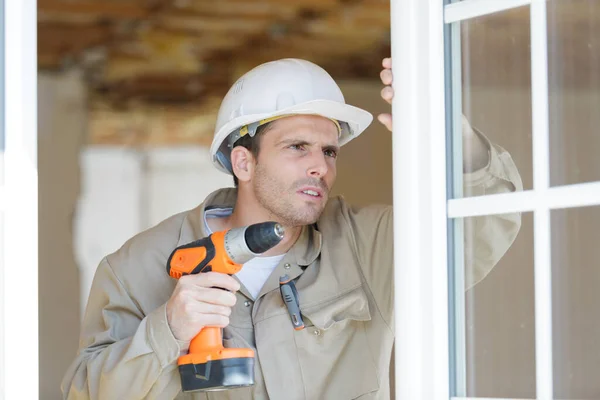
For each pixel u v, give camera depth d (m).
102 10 7.07
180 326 2.34
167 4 6.91
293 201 2.71
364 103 8.91
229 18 7.29
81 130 8.75
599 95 1.96
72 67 8.65
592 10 1.97
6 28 2.16
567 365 1.96
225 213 3.01
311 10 7.08
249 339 2.69
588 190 1.94
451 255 2.18
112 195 12.32
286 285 2.66
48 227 8.55
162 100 9.82
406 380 2.18
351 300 2.70
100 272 2.79
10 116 2.15
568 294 1.97
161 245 2.81
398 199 2.22
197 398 2.71
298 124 2.72
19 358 2.13
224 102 2.86
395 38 2.25
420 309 2.18
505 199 2.08
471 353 2.14
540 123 2.04
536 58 2.04
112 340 2.68
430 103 2.18
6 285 2.13
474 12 2.15
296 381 2.65
